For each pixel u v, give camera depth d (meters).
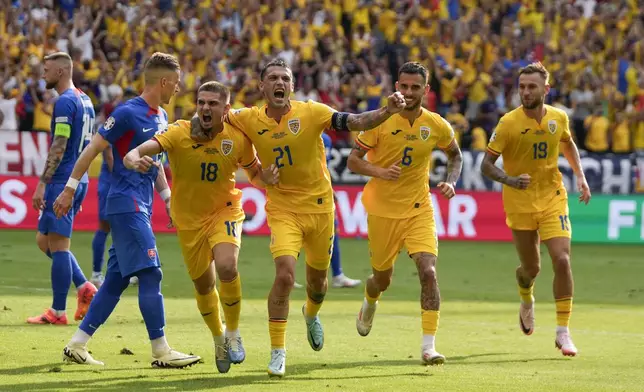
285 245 22.33
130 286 39.19
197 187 21.86
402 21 76.69
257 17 74.25
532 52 77.69
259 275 44.72
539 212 28.08
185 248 22.30
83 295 29.30
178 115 66.94
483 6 80.75
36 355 23.88
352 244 56.97
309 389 20.20
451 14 80.06
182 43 72.81
